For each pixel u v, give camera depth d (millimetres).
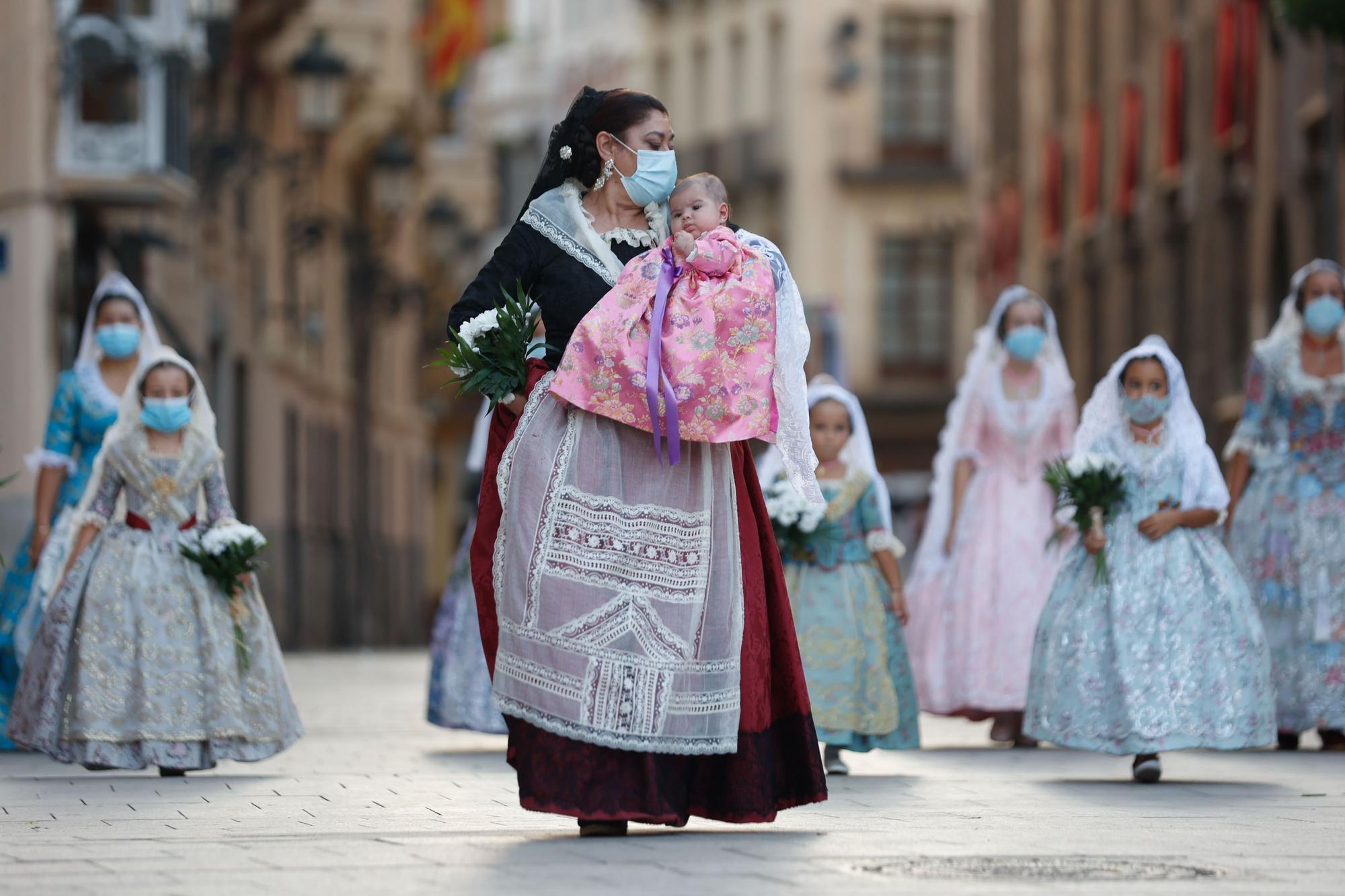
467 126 72188
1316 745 16438
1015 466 16547
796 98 67688
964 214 67562
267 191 43469
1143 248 44969
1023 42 58156
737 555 9070
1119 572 12797
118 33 30188
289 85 45219
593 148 9312
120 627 13328
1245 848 8781
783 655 9195
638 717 8805
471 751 15602
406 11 50250
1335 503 15656
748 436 8938
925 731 18203
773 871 7918
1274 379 15852
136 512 13617
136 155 30297
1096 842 8953
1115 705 12602
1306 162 31484
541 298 9297
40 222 28781
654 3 75938
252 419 41688
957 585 16375
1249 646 12727
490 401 9266
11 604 15727
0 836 9461
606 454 8977
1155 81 44031
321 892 7422
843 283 67438
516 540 8930
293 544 44938
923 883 7609
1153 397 13070
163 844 9062
